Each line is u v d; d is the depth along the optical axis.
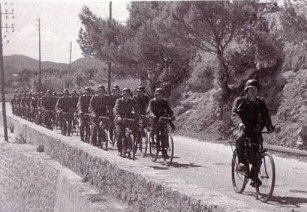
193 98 25.80
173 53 26.45
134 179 6.12
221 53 21.56
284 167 12.38
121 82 44.97
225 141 19.14
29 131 16.53
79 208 7.29
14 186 14.35
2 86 23.98
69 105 20.80
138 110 12.92
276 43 20.94
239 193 8.84
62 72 72.69
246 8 19.92
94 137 15.33
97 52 33.38
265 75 21.11
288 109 17.92
